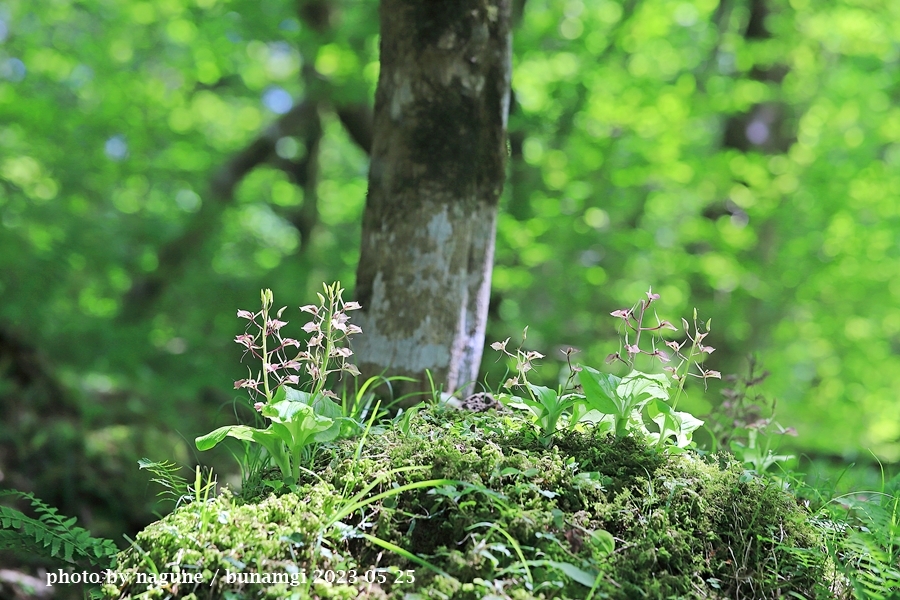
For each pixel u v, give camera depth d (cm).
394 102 313
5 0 1058
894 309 1023
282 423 233
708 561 219
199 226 1114
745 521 233
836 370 1109
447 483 213
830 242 939
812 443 802
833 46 959
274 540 209
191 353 931
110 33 1113
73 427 557
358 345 315
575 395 260
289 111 1197
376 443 250
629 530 219
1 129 1004
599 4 928
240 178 1188
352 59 862
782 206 911
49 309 836
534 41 836
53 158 984
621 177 841
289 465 240
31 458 521
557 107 855
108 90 1067
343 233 1213
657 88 838
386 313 311
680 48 988
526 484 225
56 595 415
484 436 253
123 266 1037
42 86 1020
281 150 1420
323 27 901
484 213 319
